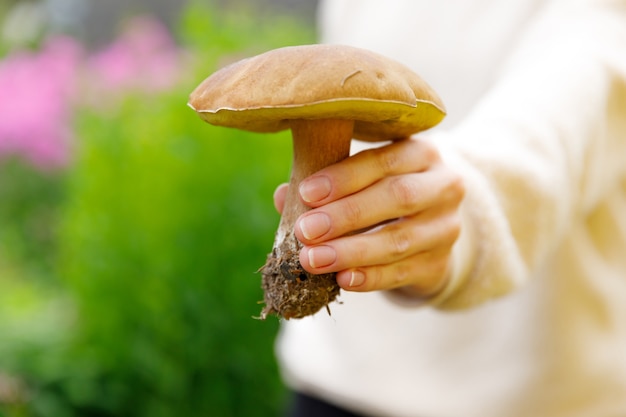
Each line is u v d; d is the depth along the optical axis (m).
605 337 0.69
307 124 0.52
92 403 1.08
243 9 1.54
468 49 0.73
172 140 1.18
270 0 2.75
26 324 1.20
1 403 0.97
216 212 1.14
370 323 0.75
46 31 2.87
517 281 0.56
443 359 0.72
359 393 0.75
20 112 1.83
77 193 1.32
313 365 0.78
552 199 0.57
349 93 0.46
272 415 1.18
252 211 1.15
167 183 1.16
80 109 1.64
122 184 1.16
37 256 1.86
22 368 1.07
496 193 0.56
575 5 0.64
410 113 0.49
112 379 1.10
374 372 0.74
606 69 0.60
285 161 1.23
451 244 0.53
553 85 0.59
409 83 0.49
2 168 1.90
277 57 0.48
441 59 0.75
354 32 0.82
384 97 0.47
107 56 1.76
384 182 0.50
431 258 0.53
